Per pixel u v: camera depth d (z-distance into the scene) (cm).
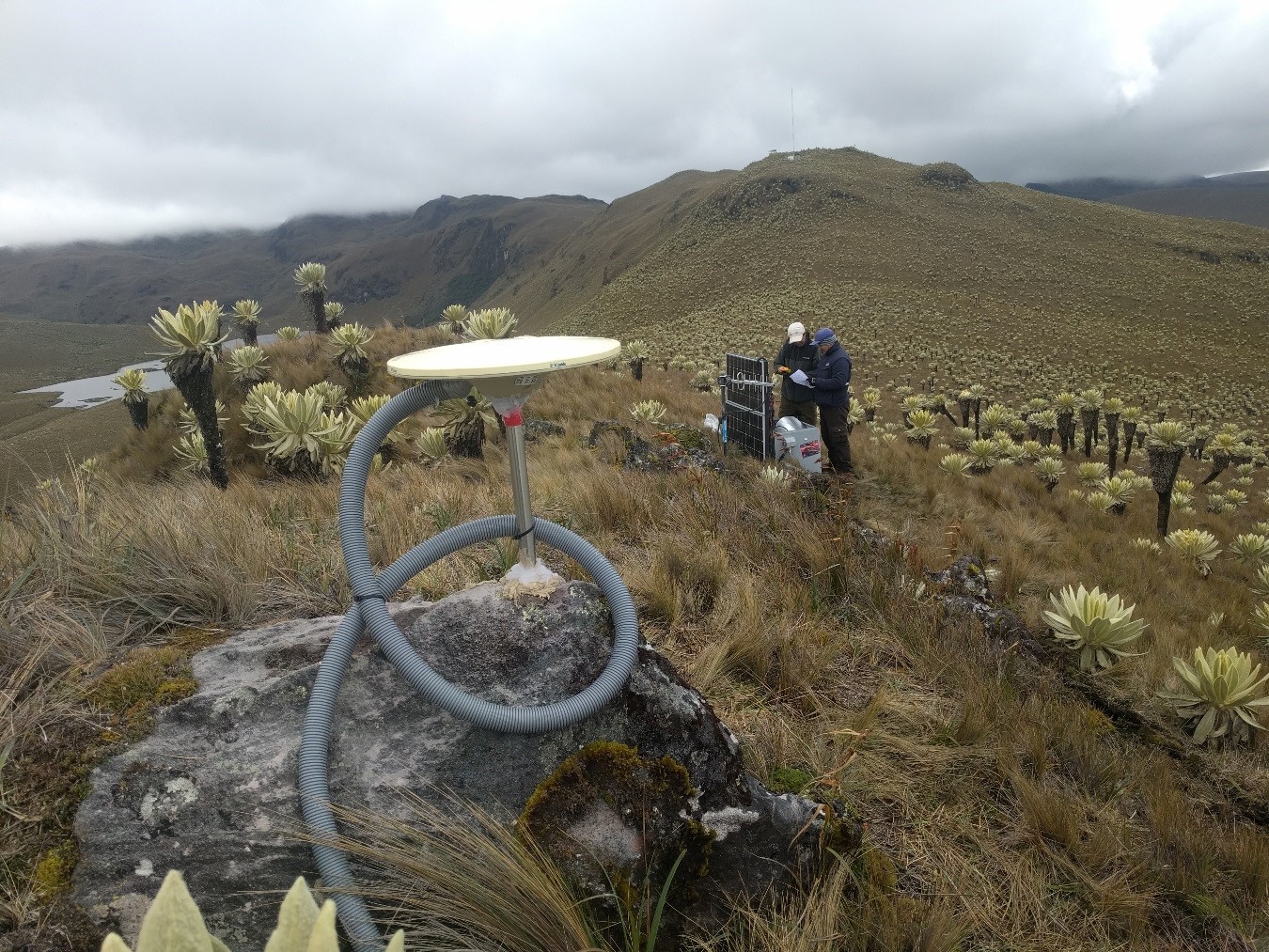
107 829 150
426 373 144
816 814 201
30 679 185
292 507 441
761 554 435
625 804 176
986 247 9394
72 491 313
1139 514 1159
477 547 351
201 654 191
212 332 622
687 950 175
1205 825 285
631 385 1262
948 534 529
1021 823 249
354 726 173
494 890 160
